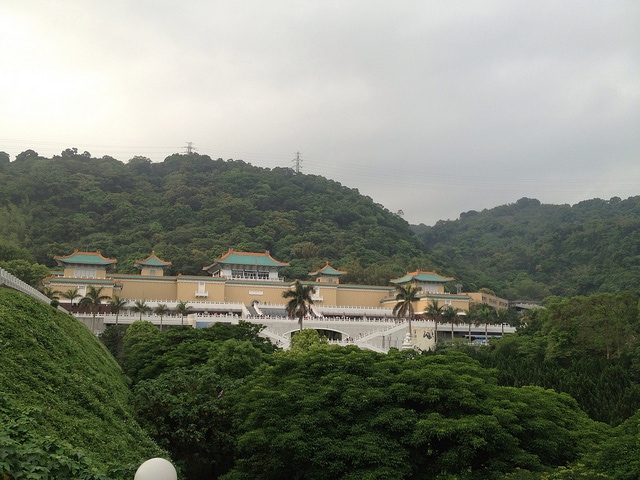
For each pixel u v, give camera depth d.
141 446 36.88
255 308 145.25
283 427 42.25
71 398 34.72
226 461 50.78
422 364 50.31
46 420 28.77
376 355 53.28
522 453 40.72
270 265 163.00
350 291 165.12
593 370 87.62
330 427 42.50
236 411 46.47
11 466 19.11
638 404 69.75
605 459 38.22
